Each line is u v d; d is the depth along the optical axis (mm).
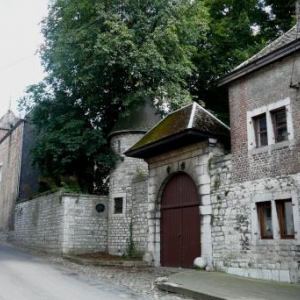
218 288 8555
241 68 11398
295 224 9547
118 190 17328
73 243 17031
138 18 17969
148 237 14844
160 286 9250
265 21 21547
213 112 20844
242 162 11344
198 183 12797
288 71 10352
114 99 18016
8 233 25438
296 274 9344
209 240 12070
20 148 25641
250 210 10844
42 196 20141
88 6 17766
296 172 9727
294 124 9969
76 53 17625
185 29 18531
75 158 18328
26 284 9344
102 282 10109
